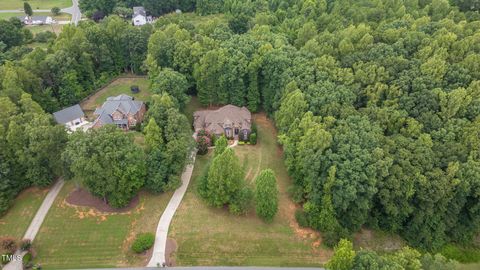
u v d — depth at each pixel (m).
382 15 106.75
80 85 96.44
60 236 60.44
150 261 56.69
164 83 82.56
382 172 58.03
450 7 106.50
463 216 64.12
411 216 62.81
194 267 56.25
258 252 58.88
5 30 119.62
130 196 64.88
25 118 67.31
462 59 76.06
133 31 104.94
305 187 65.62
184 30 100.19
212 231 61.38
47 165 67.12
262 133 85.94
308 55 85.75
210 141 82.19
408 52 81.38
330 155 59.84
